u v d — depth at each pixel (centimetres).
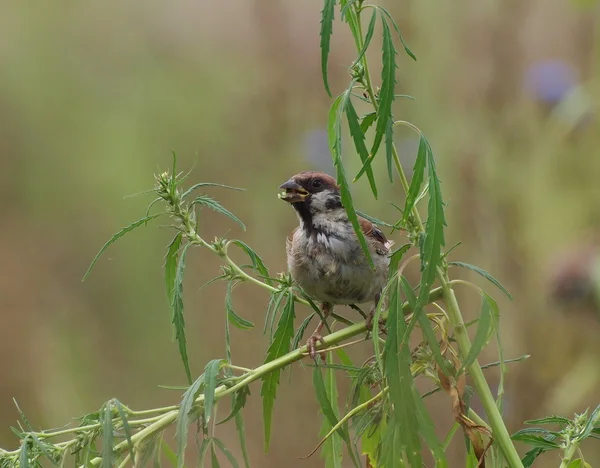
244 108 1309
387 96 405
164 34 1575
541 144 1015
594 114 1004
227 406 1188
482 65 1049
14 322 1338
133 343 1356
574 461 479
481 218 1010
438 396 1016
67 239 1484
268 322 594
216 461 476
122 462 462
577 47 1072
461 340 460
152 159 1472
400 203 1043
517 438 476
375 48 1077
